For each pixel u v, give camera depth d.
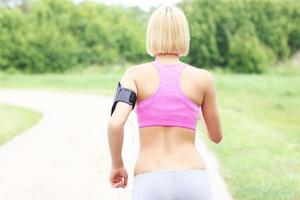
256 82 32.59
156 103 3.32
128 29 45.50
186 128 3.33
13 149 12.81
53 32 45.34
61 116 20.42
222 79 34.19
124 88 3.34
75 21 45.50
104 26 45.34
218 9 41.16
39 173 9.86
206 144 13.29
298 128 18.48
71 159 11.29
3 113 22.16
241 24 40.81
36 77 43.22
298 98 28.03
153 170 3.23
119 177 3.45
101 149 12.53
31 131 16.19
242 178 9.29
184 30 3.41
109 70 45.25
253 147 13.30
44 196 8.10
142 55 45.38
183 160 3.27
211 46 41.12
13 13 45.28
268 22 40.12
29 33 45.31
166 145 3.30
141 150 3.34
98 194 8.11
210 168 10.16
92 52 45.38
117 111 3.28
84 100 27.78
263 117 21.67
